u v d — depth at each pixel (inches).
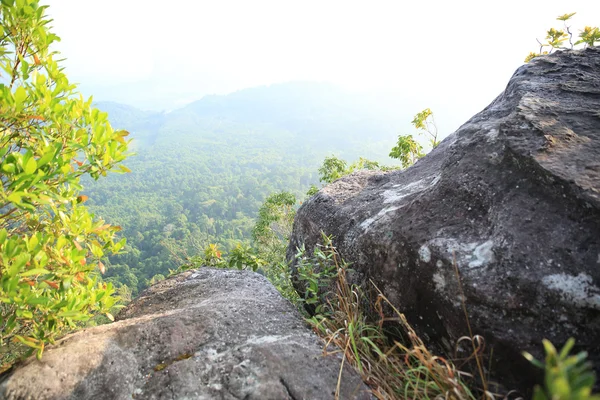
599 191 57.7
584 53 109.6
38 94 71.9
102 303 78.3
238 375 61.7
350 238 93.4
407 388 62.8
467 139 89.7
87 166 75.5
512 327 56.0
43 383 61.4
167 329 72.7
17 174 62.9
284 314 82.4
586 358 51.3
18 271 58.0
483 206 70.6
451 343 63.9
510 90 103.7
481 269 61.1
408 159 334.6
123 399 60.0
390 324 75.9
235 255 147.6
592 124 74.4
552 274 55.4
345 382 62.2
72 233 73.4
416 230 74.2
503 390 56.6
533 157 67.4
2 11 71.9
